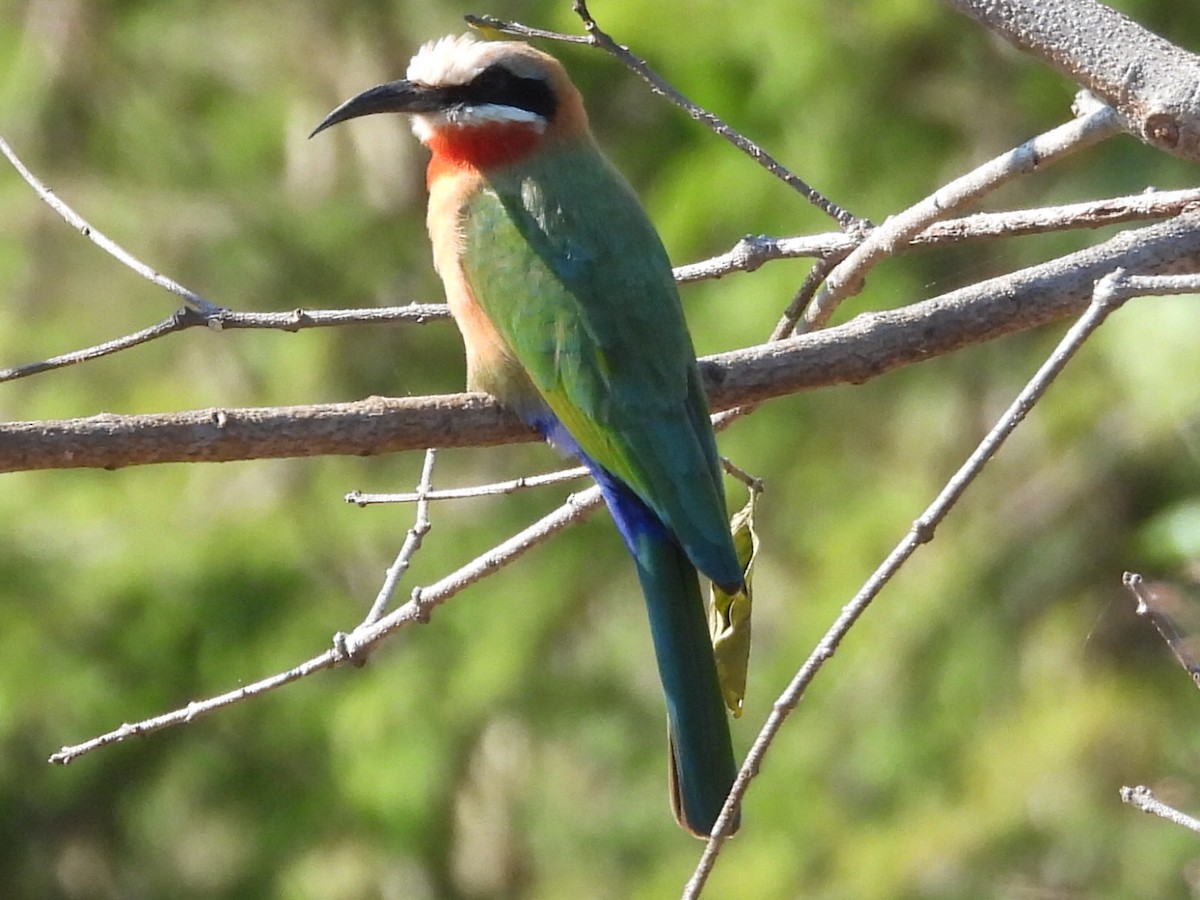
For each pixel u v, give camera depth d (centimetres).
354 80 1822
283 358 1728
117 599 1633
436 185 782
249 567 1644
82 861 1747
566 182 760
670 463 694
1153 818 1266
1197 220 672
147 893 1734
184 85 1855
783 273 1376
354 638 690
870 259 716
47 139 1838
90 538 1656
